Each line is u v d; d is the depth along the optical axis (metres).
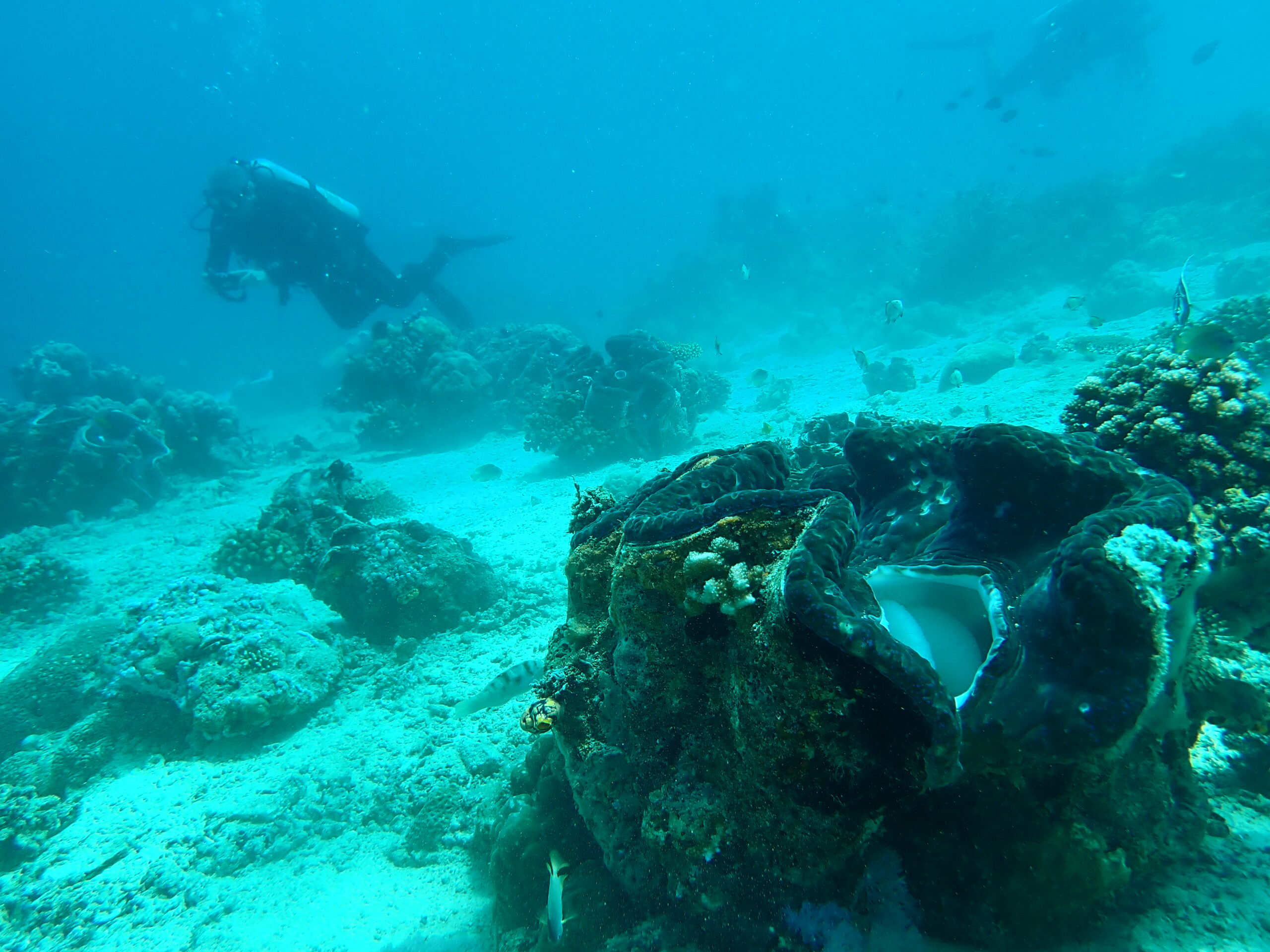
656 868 2.65
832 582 1.88
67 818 4.96
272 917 3.97
